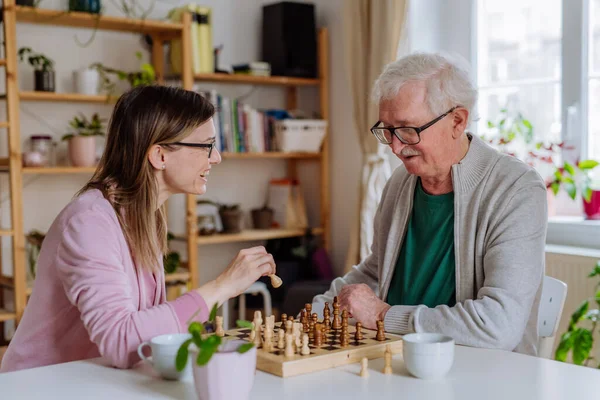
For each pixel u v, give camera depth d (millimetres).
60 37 3539
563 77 3271
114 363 1438
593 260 2898
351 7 3670
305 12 3990
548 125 3367
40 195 3514
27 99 3363
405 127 1820
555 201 3379
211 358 1181
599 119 3213
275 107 4262
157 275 1682
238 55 4082
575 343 2449
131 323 1438
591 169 3201
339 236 4117
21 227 3104
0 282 3260
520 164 1865
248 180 4188
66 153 3564
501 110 3408
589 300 2885
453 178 1881
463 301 1859
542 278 1838
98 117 3516
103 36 3664
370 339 1571
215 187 4062
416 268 1982
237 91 4098
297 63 3975
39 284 1593
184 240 3670
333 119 4105
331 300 2039
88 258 1467
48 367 1455
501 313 1682
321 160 4090
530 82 3406
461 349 1590
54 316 1587
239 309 3736
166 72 3850
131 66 3752
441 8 3633
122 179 1620
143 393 1285
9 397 1271
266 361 1404
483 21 3564
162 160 1624
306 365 1396
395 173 2139
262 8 4129
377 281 2168
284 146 3918
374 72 3572
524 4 3414
